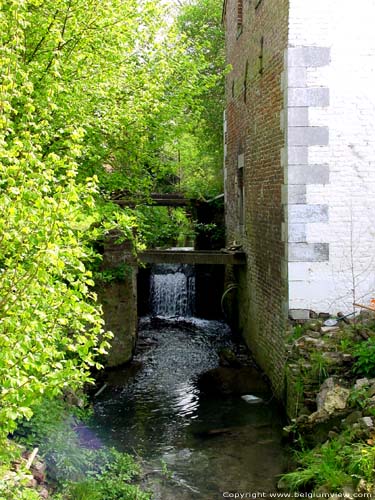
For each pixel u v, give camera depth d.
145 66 7.93
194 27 17.97
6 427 3.85
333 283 8.34
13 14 4.86
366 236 8.31
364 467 5.08
